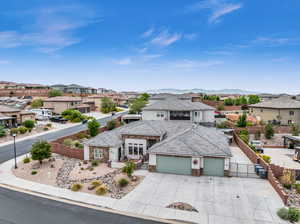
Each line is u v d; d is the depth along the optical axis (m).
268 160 23.50
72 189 16.34
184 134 22.52
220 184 17.20
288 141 32.47
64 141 28.06
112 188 16.55
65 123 49.03
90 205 14.12
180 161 19.47
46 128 40.78
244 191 15.92
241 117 43.41
